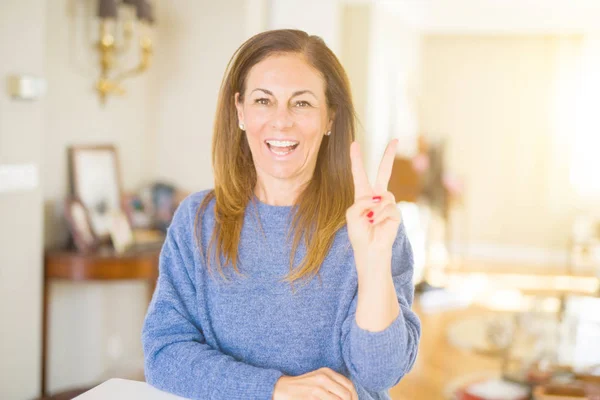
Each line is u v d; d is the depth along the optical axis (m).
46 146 3.09
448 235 7.35
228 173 1.30
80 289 3.40
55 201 3.17
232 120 1.31
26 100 2.76
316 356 1.24
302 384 1.13
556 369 2.84
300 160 1.24
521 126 7.73
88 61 3.35
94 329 3.48
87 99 3.36
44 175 3.10
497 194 7.84
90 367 3.48
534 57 7.65
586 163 7.52
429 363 4.00
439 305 5.42
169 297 1.29
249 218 1.28
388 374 1.13
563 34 7.54
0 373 2.73
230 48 3.80
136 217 3.62
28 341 2.88
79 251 3.08
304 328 1.23
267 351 1.24
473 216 7.92
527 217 7.79
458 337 4.54
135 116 3.76
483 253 7.91
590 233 6.71
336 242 1.25
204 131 3.85
